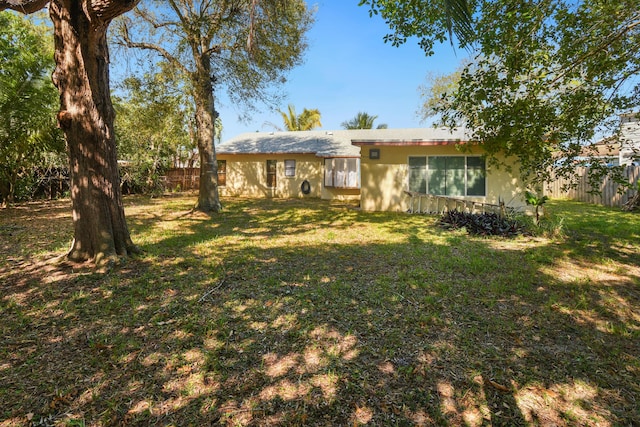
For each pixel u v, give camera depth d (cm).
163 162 1994
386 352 286
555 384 248
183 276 477
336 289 428
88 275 470
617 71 495
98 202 524
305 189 1848
